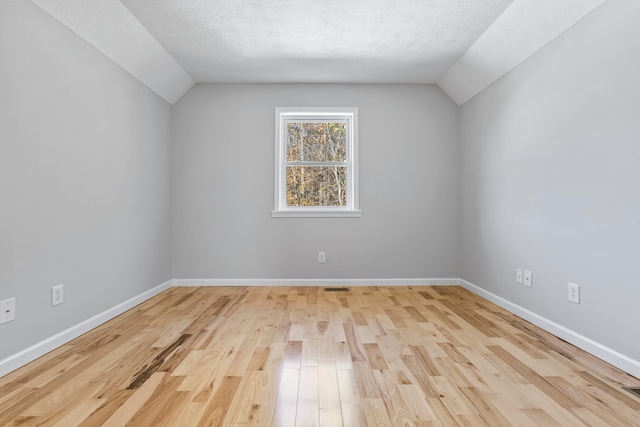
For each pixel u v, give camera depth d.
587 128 2.38
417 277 4.49
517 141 3.20
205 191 4.44
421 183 4.49
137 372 2.04
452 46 3.51
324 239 4.46
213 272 4.44
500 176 3.49
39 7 2.31
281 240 4.46
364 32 3.26
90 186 2.84
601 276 2.26
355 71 4.12
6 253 2.07
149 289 3.85
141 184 3.67
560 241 2.64
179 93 4.34
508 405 1.69
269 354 2.31
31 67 2.25
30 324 2.24
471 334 2.69
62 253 2.53
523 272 3.10
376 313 3.25
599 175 2.28
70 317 2.60
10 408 1.66
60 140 2.51
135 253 3.55
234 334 2.69
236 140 4.45
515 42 3.04
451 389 1.85
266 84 4.46
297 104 4.46
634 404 1.71
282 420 1.57
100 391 1.82
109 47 3.01
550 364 2.16
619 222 2.13
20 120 2.17
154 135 3.96
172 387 1.87
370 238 4.48
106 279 3.06
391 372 2.04
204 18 3.02
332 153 4.55
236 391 1.83
